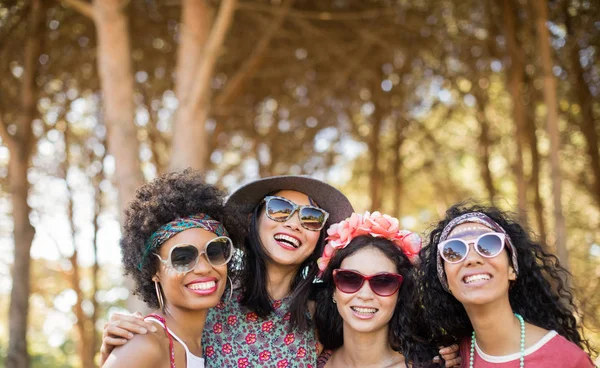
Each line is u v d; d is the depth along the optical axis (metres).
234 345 2.96
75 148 10.01
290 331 3.00
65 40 8.44
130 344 2.33
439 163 10.88
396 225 2.94
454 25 8.27
